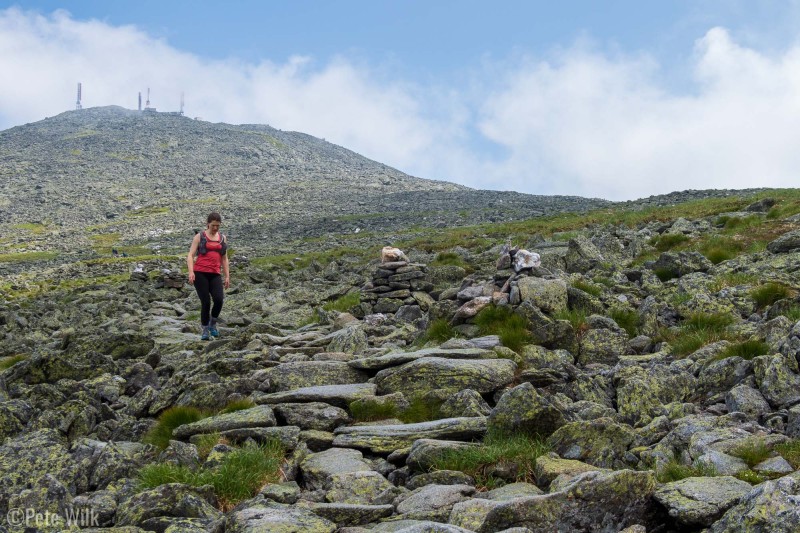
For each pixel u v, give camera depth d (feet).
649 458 29.14
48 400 44.96
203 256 66.64
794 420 30.07
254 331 66.95
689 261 70.44
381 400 38.24
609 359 47.29
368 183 560.20
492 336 48.11
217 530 24.09
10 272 208.03
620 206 237.04
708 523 22.33
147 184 538.06
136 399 44.52
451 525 21.34
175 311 101.50
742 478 25.35
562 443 30.22
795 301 48.91
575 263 78.23
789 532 19.39
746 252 79.05
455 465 29.27
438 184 581.94
